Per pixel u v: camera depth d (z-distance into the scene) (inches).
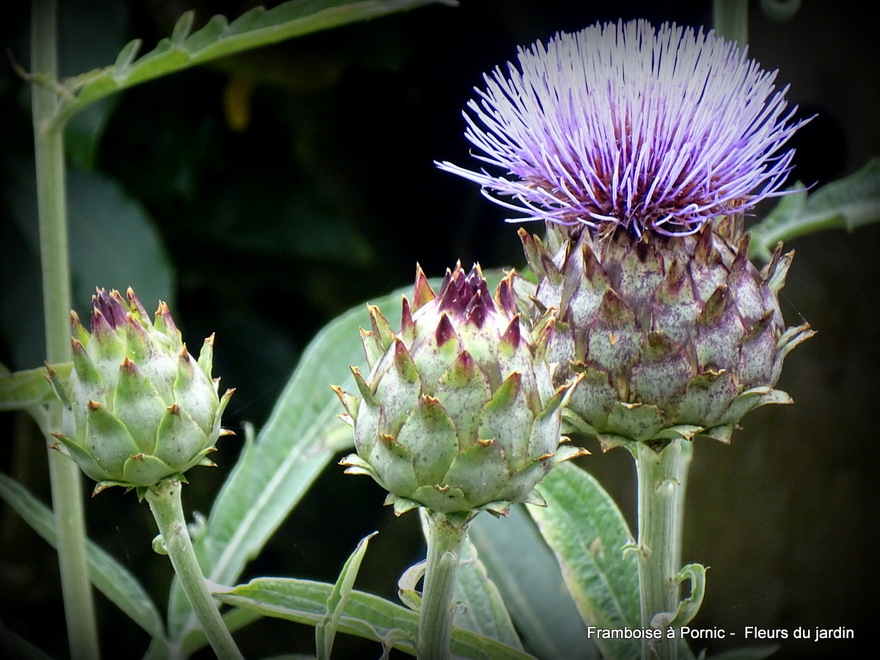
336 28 25.2
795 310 25.3
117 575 19.1
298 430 20.2
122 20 23.3
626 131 17.2
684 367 16.2
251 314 26.6
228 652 16.7
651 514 17.1
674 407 16.3
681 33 17.3
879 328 26.7
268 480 19.9
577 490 19.3
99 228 23.2
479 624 18.6
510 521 20.5
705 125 17.0
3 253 23.9
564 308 16.7
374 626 17.0
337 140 26.9
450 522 15.4
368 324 20.6
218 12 24.5
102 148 25.0
